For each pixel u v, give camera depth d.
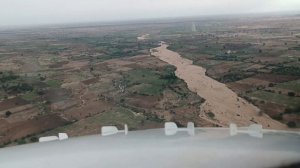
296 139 7.66
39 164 6.96
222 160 6.71
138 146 7.52
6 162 7.15
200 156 6.88
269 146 7.26
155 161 6.78
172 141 7.71
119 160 6.89
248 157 6.80
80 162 6.92
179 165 6.58
